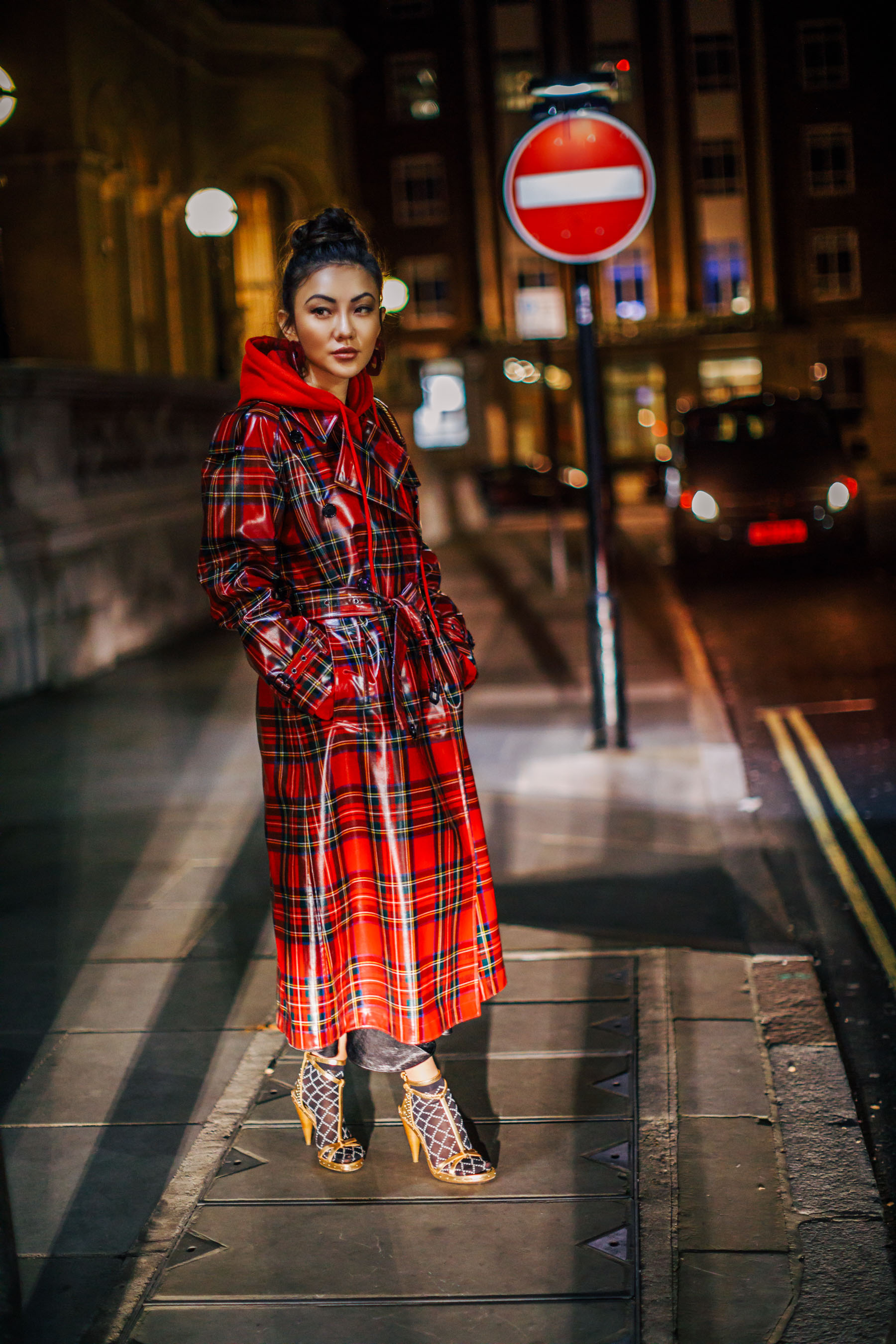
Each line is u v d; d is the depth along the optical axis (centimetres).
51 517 917
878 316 4262
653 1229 253
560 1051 335
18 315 1708
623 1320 227
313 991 258
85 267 1689
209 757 699
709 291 4316
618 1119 298
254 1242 255
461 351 4294
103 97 1730
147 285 1900
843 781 632
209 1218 264
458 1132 275
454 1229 257
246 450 245
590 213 625
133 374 1123
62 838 554
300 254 248
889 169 4206
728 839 541
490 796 608
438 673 262
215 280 1417
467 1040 343
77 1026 362
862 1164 279
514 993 374
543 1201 265
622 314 4328
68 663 936
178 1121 308
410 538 262
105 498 1023
